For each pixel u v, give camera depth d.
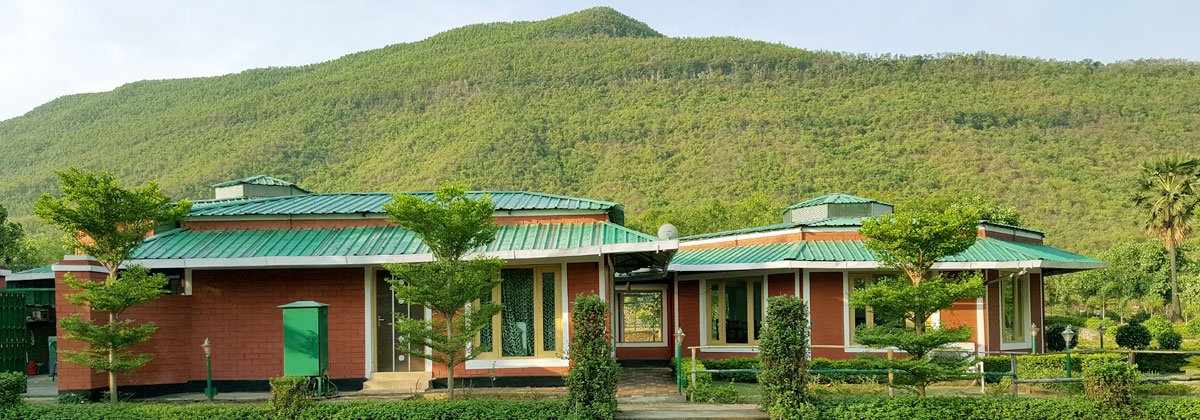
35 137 171.25
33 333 20.48
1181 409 11.31
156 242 15.38
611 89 169.75
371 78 192.62
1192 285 40.25
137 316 14.26
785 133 118.69
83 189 12.02
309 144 146.50
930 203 44.09
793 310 11.66
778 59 179.75
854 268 17.73
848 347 17.05
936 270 17.86
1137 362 19.33
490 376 14.96
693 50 191.38
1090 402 11.52
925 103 133.50
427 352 15.04
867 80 160.25
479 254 12.58
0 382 11.80
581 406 11.16
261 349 15.09
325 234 15.88
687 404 12.94
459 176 116.44
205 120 165.25
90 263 13.44
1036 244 21.45
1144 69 145.75
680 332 14.03
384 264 13.14
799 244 19.22
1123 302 48.22
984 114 125.38
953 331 11.44
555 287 15.05
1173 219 38.50
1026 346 19.17
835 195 22.91
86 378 13.33
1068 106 127.44
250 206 17.05
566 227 15.79
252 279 15.27
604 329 11.60
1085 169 98.38
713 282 20.30
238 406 11.53
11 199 119.44
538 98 168.12
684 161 111.50
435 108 165.88
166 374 14.67
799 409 11.33
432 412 11.20
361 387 14.98
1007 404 11.51
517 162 120.44
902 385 12.10
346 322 15.16
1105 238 69.31
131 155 150.88
